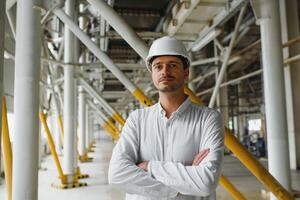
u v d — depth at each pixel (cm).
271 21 392
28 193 232
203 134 162
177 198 156
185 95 175
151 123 172
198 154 157
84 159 1077
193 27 565
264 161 944
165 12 646
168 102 170
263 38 399
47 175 754
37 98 239
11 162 267
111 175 162
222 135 162
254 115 1628
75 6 522
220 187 551
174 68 164
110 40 859
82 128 1091
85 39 292
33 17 237
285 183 393
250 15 828
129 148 169
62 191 564
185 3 456
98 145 2016
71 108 607
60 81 748
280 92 395
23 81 234
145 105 290
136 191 157
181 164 153
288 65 799
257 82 1405
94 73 819
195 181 145
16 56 238
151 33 592
